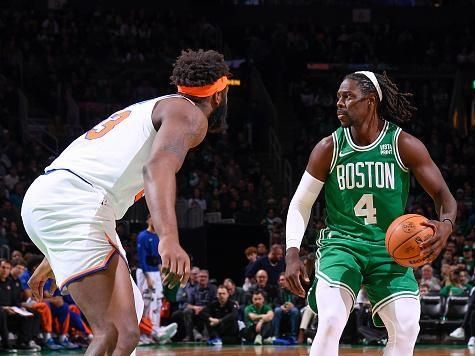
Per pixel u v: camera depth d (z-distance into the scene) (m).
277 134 24.56
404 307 4.84
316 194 5.25
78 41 25.09
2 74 22.92
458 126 25.62
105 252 3.39
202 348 13.05
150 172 3.10
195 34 26.59
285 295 15.28
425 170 5.02
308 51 26.83
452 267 15.40
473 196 20.91
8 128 20.97
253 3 28.42
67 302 13.75
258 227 16.97
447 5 29.28
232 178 21.28
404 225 4.61
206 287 15.21
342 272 4.88
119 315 3.32
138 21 26.52
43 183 3.47
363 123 5.06
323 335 4.74
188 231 17.00
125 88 23.72
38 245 3.56
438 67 26.88
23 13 25.38
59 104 22.61
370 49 27.34
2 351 12.52
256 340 14.56
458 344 14.74
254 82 25.23
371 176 5.03
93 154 3.47
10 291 12.81
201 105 3.58
